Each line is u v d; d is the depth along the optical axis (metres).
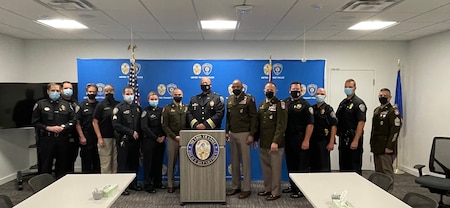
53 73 6.77
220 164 4.55
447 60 5.58
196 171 4.55
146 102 5.68
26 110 5.71
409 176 6.36
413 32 5.74
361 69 6.84
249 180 4.91
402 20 4.70
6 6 3.90
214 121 4.87
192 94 5.71
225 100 5.70
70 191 2.74
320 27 5.34
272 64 5.75
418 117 6.39
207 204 4.62
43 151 4.98
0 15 4.40
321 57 6.86
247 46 6.88
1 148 5.71
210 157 4.53
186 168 4.55
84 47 6.79
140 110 5.21
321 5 3.85
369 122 6.79
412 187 5.58
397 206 2.39
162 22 4.93
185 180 4.55
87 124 5.22
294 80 5.79
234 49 6.87
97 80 5.63
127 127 4.99
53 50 6.75
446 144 4.47
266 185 4.97
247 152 4.85
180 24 5.09
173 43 6.87
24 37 6.43
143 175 5.30
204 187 4.57
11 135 5.98
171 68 5.69
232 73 5.72
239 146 4.91
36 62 6.74
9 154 5.91
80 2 3.71
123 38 6.62
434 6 3.85
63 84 5.22
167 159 5.42
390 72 6.81
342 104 5.02
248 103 4.81
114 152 5.22
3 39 6.00
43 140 4.97
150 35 6.21
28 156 6.46
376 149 4.96
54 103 5.02
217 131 4.52
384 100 4.94
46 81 6.77
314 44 6.87
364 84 6.84
